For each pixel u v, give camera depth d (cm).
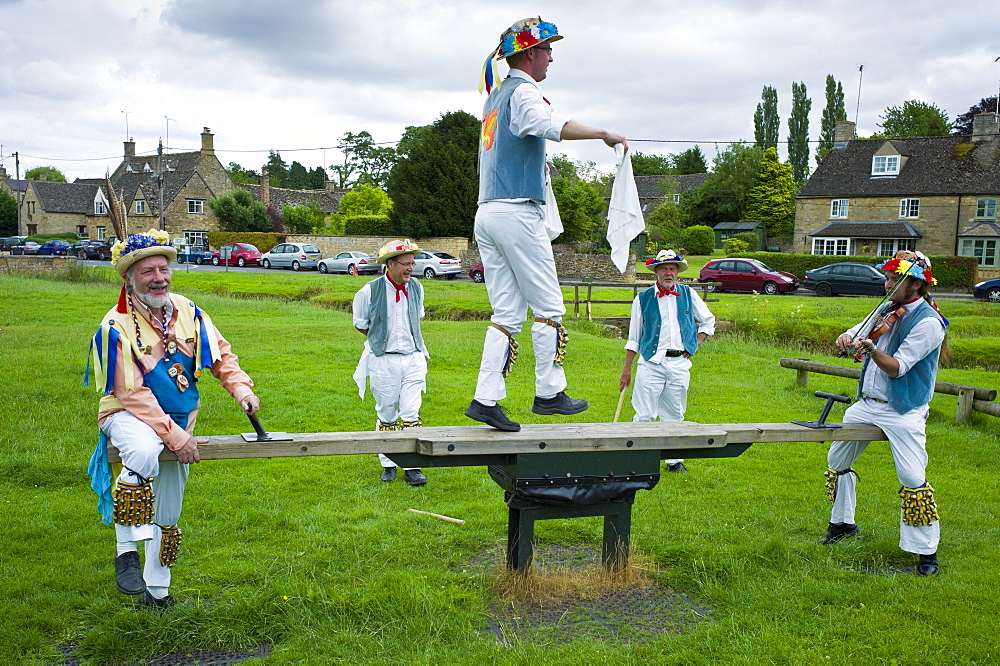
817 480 682
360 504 593
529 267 380
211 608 402
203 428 789
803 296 2933
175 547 400
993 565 480
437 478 672
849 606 416
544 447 405
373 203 5912
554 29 376
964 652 363
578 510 437
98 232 6444
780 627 389
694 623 399
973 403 882
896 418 477
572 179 4869
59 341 1223
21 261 2762
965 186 4116
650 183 8269
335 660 352
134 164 6631
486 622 397
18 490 602
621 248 364
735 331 1747
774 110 7850
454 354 1238
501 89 378
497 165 375
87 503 572
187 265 3650
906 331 472
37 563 462
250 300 2092
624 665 350
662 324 705
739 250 5384
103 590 422
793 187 6356
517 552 432
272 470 679
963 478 689
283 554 483
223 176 5962
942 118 7044
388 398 688
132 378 361
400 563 473
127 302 371
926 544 464
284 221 5750
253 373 1062
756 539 521
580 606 419
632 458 427
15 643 362
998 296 2764
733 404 1000
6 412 795
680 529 543
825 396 485
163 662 357
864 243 4362
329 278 2972
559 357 390
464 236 4331
